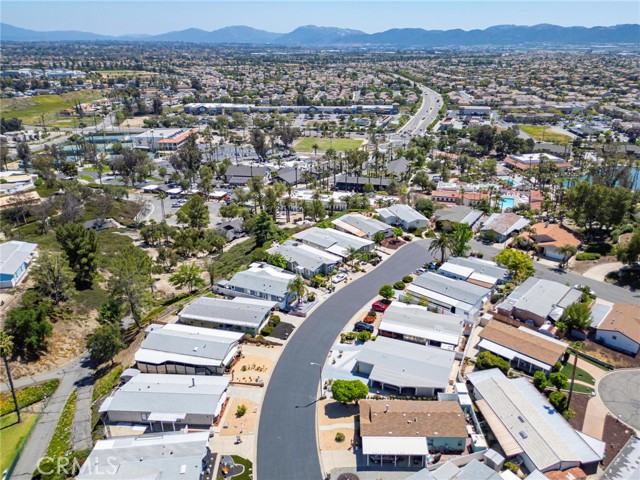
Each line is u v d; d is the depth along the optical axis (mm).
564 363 103125
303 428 86375
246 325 114562
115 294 122125
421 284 133250
